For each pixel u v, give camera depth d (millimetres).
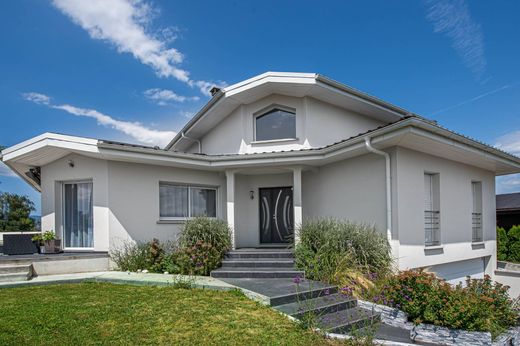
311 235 9734
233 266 9875
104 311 6344
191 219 10844
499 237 16766
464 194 11859
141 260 10281
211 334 5402
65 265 9805
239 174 13031
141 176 11133
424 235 9969
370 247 9008
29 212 30547
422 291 6699
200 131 14867
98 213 10625
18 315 6102
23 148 10625
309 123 12266
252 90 12250
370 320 6676
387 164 9453
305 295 7469
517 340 6719
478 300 6559
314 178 12148
